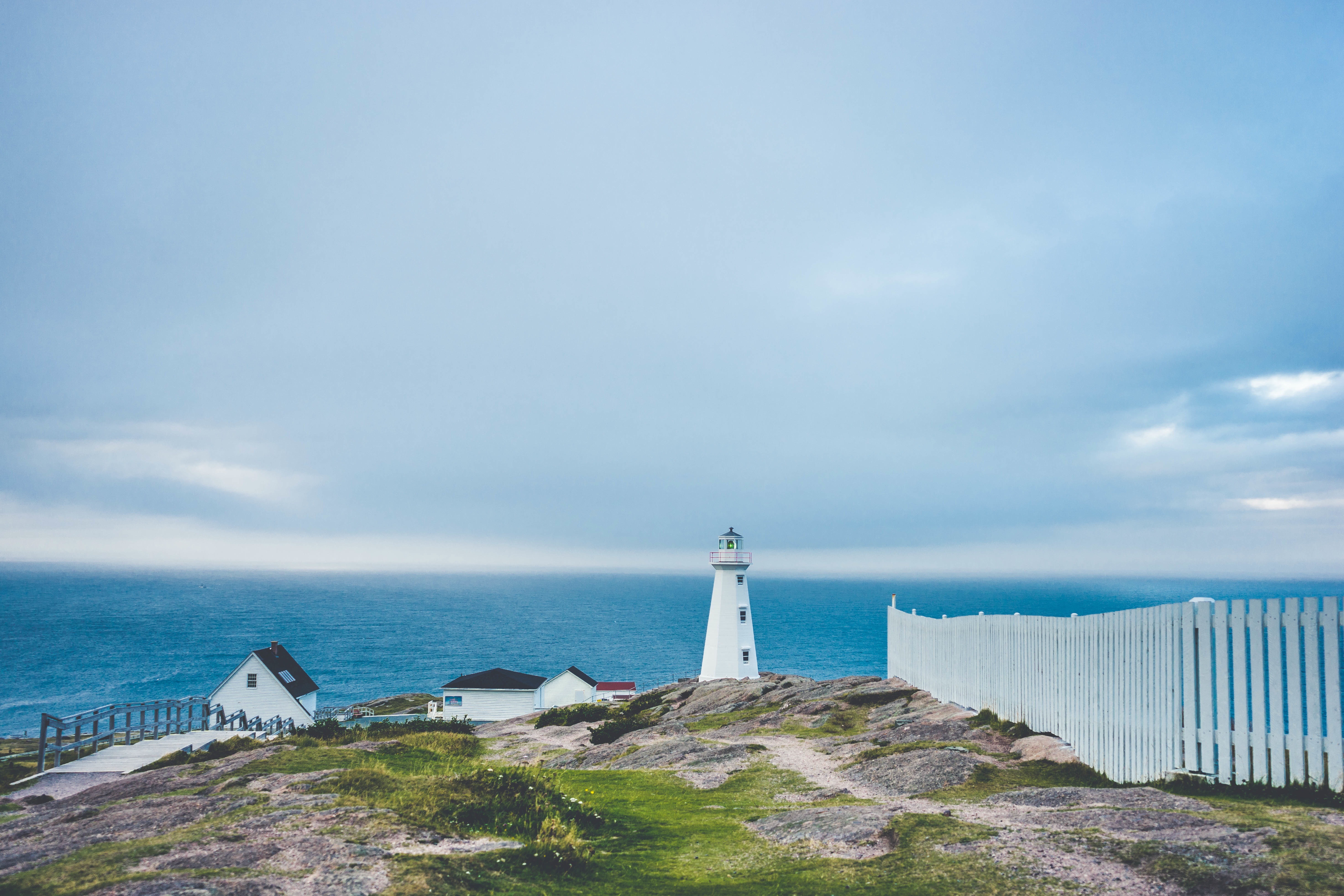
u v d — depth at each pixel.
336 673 133.75
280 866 9.38
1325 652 10.92
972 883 9.03
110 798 17.14
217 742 29.19
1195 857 8.70
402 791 13.93
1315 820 9.59
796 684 43.38
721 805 16.36
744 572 68.25
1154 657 13.50
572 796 15.88
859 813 13.00
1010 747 18.80
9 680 125.56
